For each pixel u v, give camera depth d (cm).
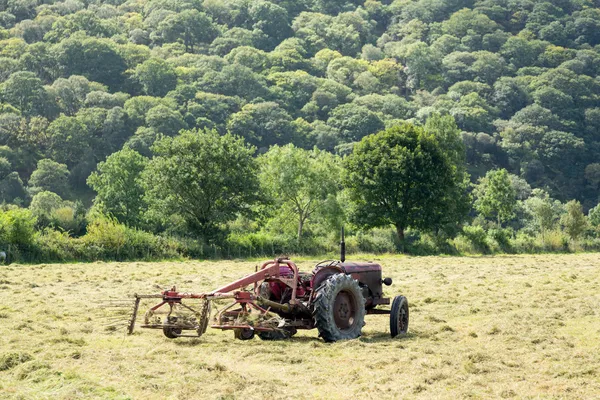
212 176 4547
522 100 16838
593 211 9825
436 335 1413
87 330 1420
